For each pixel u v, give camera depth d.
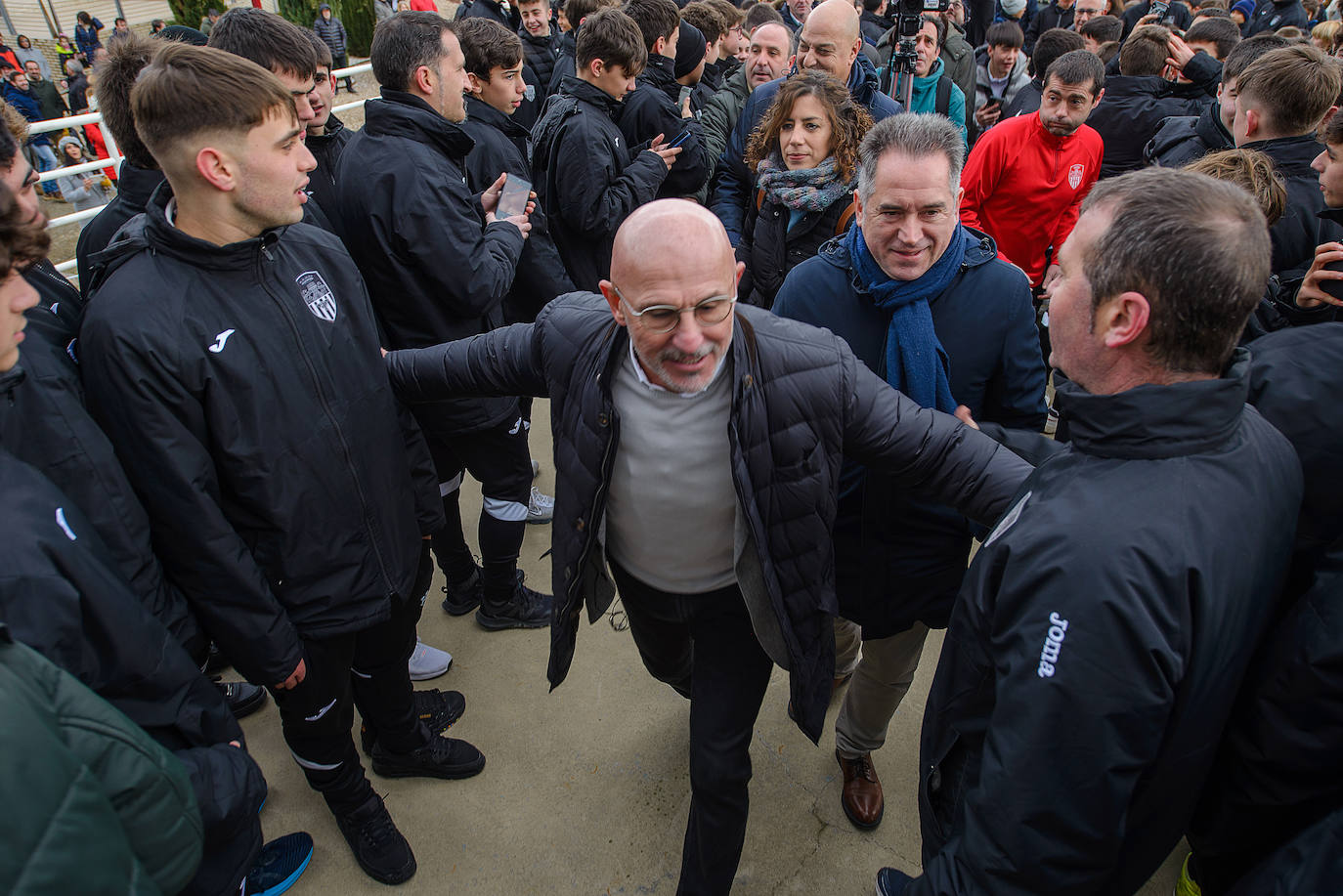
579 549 1.54
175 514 1.38
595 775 2.21
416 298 2.17
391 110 2.06
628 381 1.44
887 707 1.96
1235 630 0.92
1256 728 0.98
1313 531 1.09
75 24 15.68
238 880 1.30
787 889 1.92
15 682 0.74
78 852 0.71
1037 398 1.72
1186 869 1.71
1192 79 3.65
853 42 3.01
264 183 1.36
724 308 1.24
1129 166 3.88
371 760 2.23
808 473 1.42
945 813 1.26
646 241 1.19
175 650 1.21
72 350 1.38
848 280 1.72
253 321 1.43
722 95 3.89
